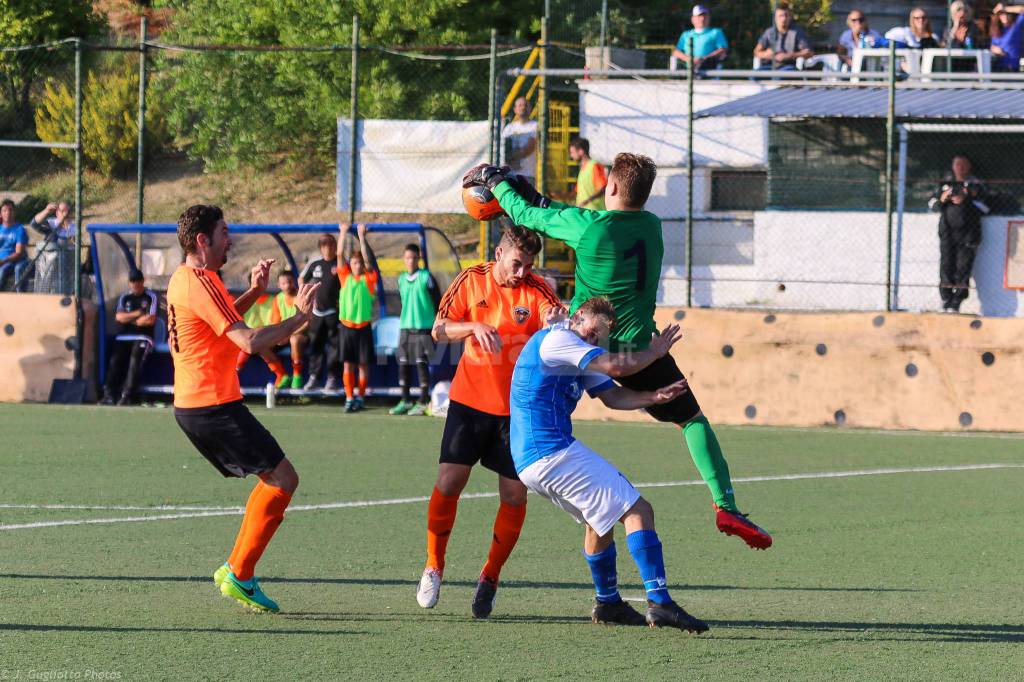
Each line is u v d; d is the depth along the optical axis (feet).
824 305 154.61
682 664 47.80
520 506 55.16
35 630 51.78
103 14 255.09
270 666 46.78
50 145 147.54
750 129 162.50
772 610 56.85
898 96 150.82
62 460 101.86
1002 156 152.25
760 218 157.28
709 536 74.23
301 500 85.10
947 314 124.98
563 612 56.49
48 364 146.30
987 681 45.73
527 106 174.50
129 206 225.97
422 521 77.92
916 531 75.97
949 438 119.14
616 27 217.77
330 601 58.13
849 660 48.42
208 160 229.66
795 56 172.45
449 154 150.10
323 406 144.05
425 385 138.10
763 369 130.00
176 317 55.93
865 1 222.28
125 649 48.96
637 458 106.42
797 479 95.71
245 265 158.20
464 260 172.86
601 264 54.80
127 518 78.02
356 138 149.38
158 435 117.50
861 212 154.20
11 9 237.04
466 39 214.48
